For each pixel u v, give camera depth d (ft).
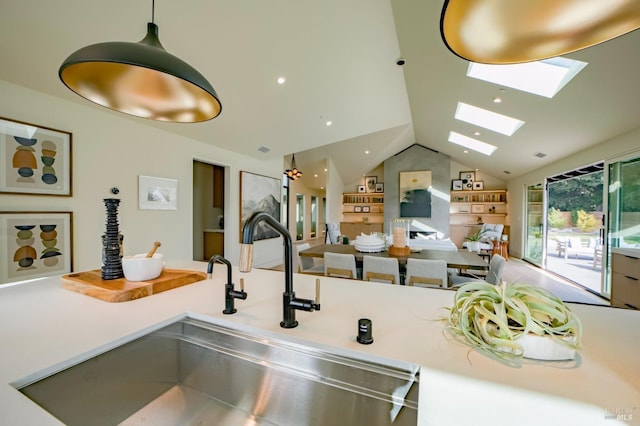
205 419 3.08
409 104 17.71
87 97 3.89
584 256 14.98
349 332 2.84
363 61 11.33
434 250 11.22
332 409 2.61
